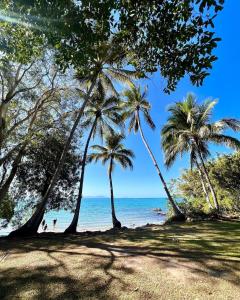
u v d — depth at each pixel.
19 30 5.09
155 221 36.53
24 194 16.67
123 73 17.48
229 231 11.20
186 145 21.41
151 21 4.23
